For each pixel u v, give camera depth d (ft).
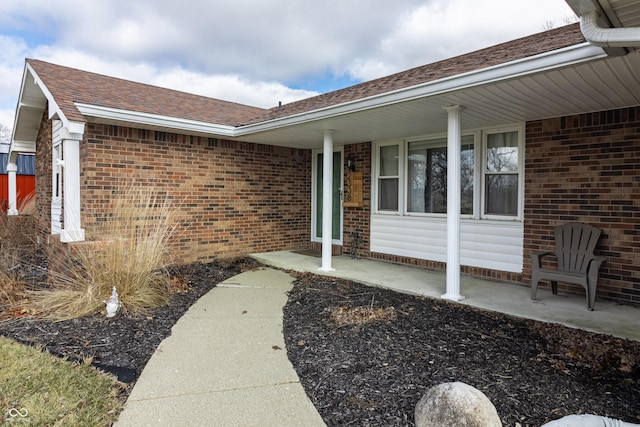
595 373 9.57
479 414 6.49
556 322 13.16
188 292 17.84
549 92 13.50
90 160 20.17
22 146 35.37
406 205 23.97
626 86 12.75
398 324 13.23
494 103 15.11
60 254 17.42
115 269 15.14
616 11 8.29
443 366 10.04
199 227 24.43
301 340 12.19
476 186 20.48
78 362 10.35
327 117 18.08
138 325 13.33
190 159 23.97
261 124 21.93
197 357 11.00
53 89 19.71
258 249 27.55
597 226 16.34
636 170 15.37
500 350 11.02
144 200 18.92
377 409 8.18
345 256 27.02
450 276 16.05
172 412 8.18
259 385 9.39
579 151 16.81
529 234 18.48
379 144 25.31
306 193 30.50
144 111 20.65
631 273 15.44
